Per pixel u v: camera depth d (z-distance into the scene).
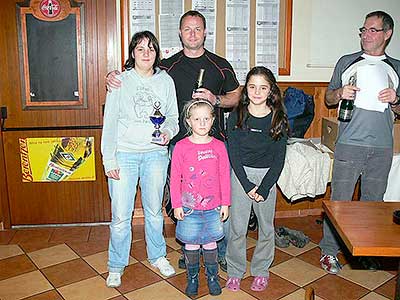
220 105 2.52
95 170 3.40
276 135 2.29
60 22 3.18
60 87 3.26
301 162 2.94
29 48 3.18
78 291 2.46
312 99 3.48
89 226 3.45
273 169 2.31
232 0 3.33
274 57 3.47
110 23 3.21
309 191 2.99
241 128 2.32
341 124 2.64
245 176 2.32
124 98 2.35
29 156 3.32
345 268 2.77
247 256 2.92
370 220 1.69
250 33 3.40
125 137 2.39
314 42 3.53
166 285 2.54
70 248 3.04
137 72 2.38
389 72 2.56
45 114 3.28
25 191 3.38
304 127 3.47
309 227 3.46
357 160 2.60
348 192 2.66
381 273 2.71
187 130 2.53
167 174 2.66
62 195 3.42
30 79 3.22
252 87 2.25
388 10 3.58
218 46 3.37
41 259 2.87
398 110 2.65
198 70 2.54
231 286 2.48
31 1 3.12
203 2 3.29
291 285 2.55
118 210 2.45
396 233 1.56
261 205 2.38
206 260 2.42
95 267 2.76
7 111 3.24
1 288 2.49
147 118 2.39
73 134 3.33
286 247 3.07
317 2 3.47
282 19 3.44
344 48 3.58
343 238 1.55
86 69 3.26
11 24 3.14
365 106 2.54
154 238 2.63
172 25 3.27
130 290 2.48
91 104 3.31
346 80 2.62
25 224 3.43
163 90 2.42
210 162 2.30
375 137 2.56
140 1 3.21
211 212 2.34
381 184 2.65
